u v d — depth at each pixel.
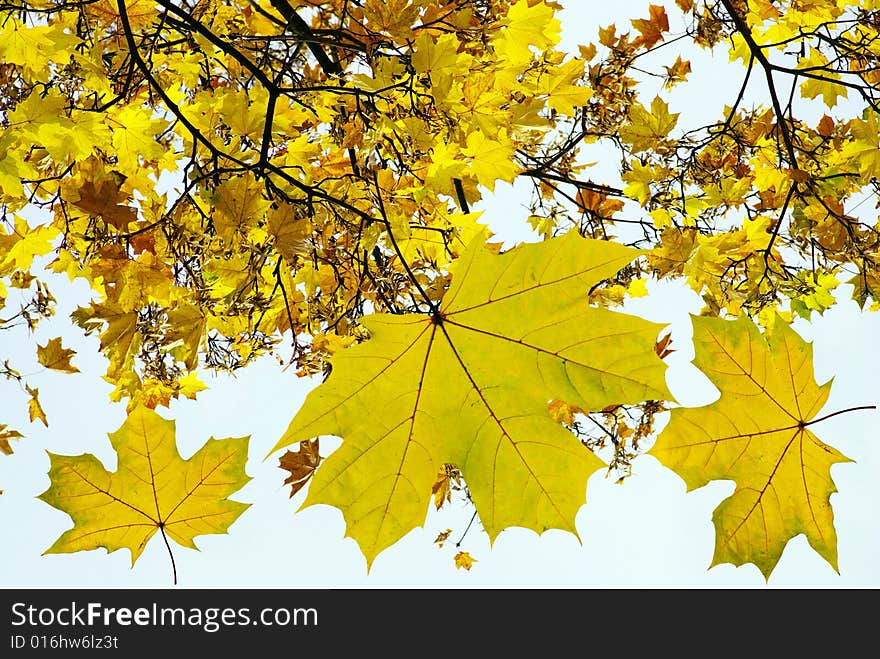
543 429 1.33
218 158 2.37
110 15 2.42
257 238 2.51
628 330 1.31
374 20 2.44
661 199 3.35
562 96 2.85
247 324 2.82
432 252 2.90
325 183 2.69
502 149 2.54
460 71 2.38
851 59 3.26
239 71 2.79
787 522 1.32
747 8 3.36
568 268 1.31
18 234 2.61
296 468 2.48
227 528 1.35
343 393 1.32
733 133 3.46
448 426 1.35
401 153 2.77
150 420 1.33
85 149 2.18
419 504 1.34
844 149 2.99
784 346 1.33
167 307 2.56
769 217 3.53
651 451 1.33
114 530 1.32
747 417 1.32
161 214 2.55
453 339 1.35
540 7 2.51
